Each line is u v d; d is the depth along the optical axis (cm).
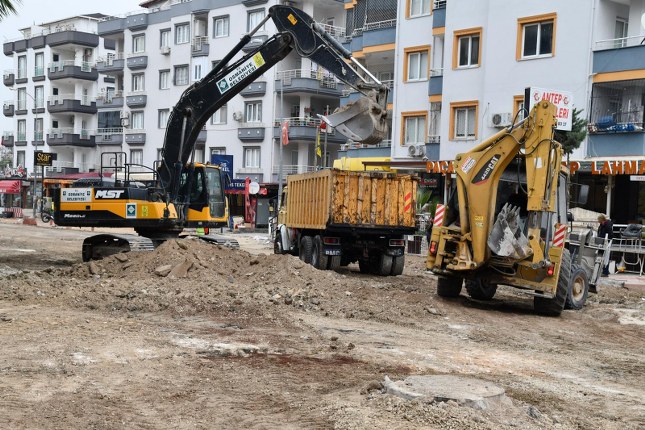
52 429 608
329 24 5091
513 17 2967
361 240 2002
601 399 808
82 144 6919
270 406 700
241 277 1580
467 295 1655
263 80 5012
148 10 6219
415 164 3331
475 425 626
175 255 1612
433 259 1491
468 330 1204
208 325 1119
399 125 3603
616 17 2798
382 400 694
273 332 1082
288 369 855
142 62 5981
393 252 2008
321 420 652
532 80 2909
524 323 1307
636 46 2614
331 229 1930
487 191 1371
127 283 1444
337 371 853
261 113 5059
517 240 1334
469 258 1405
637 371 973
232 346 964
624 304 1627
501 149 1361
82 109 6931
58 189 1862
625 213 2664
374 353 968
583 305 1513
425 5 3512
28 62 7425
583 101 2752
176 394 732
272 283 1512
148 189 1812
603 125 2670
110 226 1811
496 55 3023
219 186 2000
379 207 1970
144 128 6062
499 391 707
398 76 3616
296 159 5069
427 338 1114
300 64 5009
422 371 880
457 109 3244
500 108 3016
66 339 952
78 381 762
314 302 1336
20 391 716
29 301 1259
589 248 1694
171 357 887
